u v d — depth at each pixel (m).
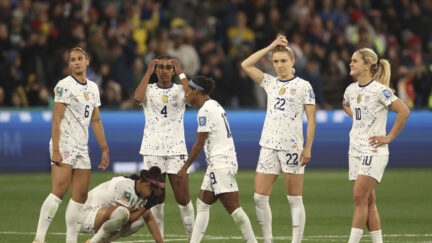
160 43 71.69
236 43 80.00
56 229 39.69
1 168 62.81
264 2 85.12
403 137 68.00
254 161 66.06
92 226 32.47
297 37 76.94
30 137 63.22
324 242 36.38
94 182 57.00
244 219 31.47
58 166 32.19
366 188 31.30
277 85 33.16
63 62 68.06
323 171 66.62
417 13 91.50
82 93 32.56
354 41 85.12
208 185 31.50
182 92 34.31
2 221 42.03
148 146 34.16
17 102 66.25
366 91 31.67
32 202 49.12
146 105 34.50
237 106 71.31
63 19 72.19
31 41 70.31
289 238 37.56
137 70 70.44
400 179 62.78
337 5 87.62
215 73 70.75
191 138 64.31
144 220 32.53
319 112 67.00
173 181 34.12
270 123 33.03
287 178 32.81
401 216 45.12
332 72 73.19
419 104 77.75
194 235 31.66
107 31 74.19
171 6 85.94
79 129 32.59
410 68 81.62
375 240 32.12
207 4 87.88
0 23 71.88
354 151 32.06
